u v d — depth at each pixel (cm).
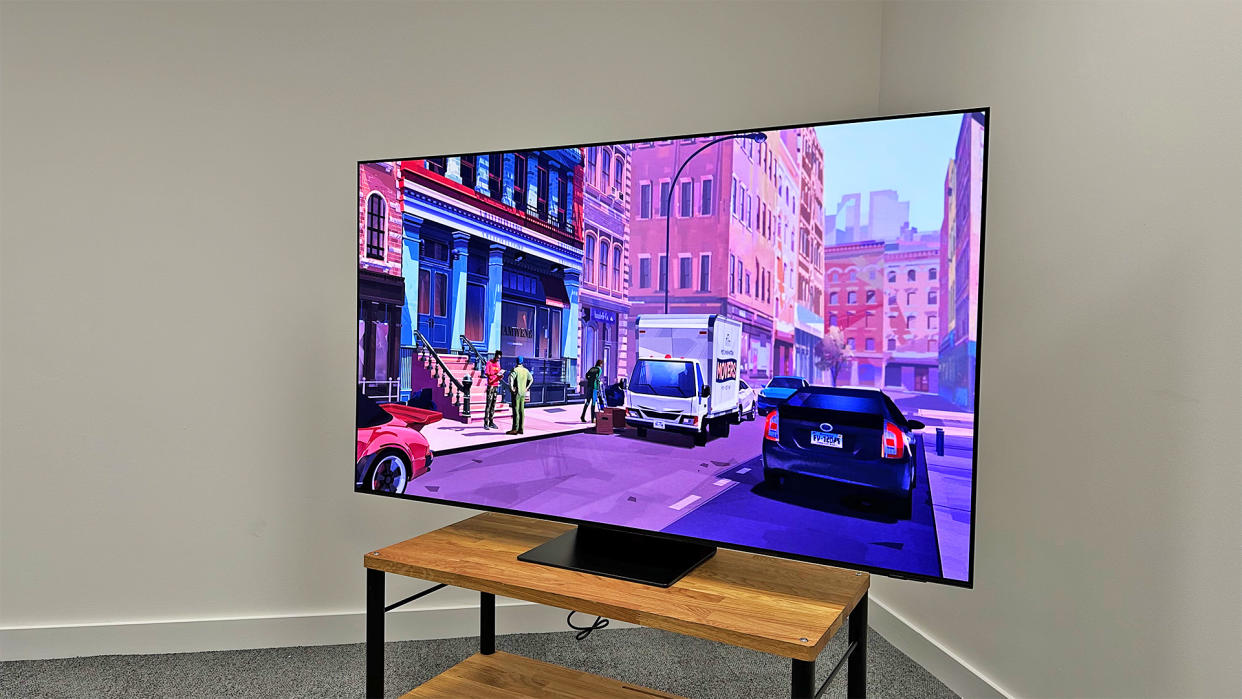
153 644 264
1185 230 159
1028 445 207
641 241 188
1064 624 192
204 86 264
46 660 256
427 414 213
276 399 271
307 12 269
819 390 169
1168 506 162
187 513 267
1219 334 152
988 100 228
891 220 159
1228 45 150
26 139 255
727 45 285
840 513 168
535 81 280
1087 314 186
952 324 154
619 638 279
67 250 258
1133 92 173
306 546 273
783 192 171
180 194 263
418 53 275
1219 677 151
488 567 183
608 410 194
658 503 190
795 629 148
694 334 183
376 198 215
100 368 261
